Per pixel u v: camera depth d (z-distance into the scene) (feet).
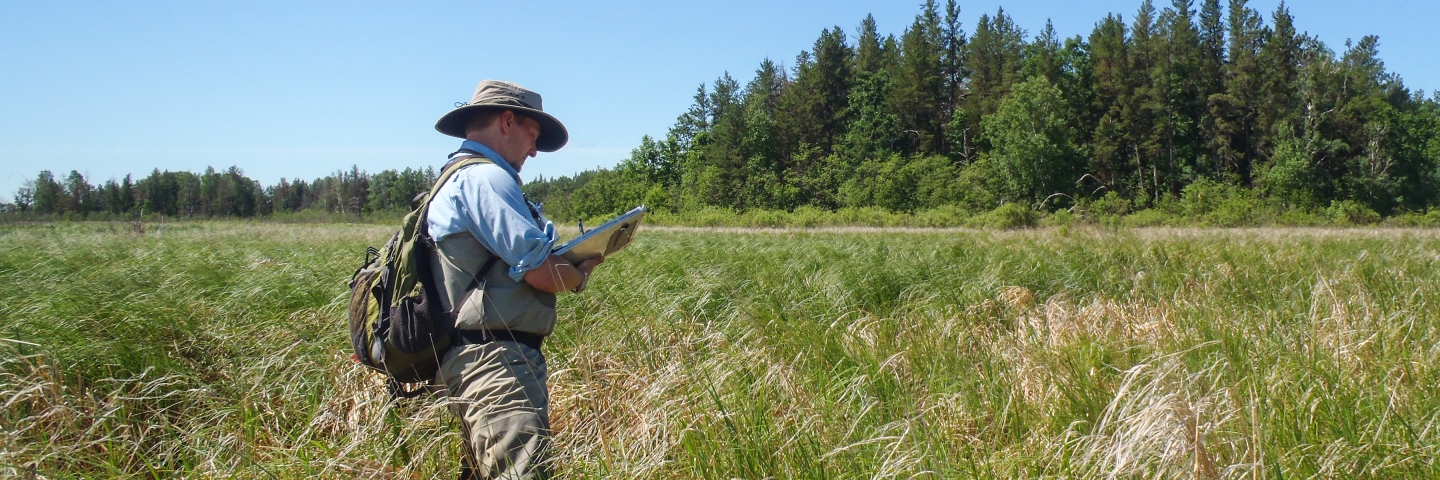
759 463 8.73
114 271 21.08
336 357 12.55
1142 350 12.77
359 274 8.68
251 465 8.98
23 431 9.38
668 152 269.85
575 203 255.09
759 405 10.01
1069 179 170.30
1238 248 34.53
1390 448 8.74
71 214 141.38
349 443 9.68
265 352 12.94
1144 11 222.48
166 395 10.73
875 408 10.53
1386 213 167.63
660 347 13.42
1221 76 200.54
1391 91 220.43
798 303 17.97
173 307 14.66
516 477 7.67
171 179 269.03
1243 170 188.85
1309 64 184.34
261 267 23.09
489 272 7.93
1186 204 140.36
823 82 251.39
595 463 9.08
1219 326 13.26
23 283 18.95
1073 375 10.99
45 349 11.84
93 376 11.74
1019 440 9.68
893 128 233.55
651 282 20.10
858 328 15.90
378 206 305.12
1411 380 10.85
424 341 7.88
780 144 240.53
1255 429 8.21
